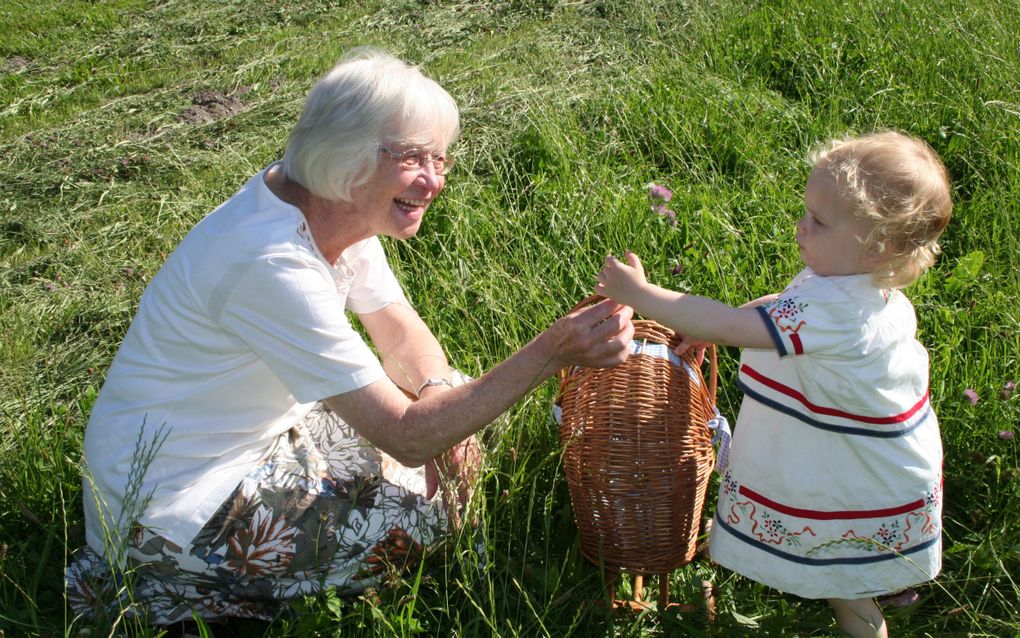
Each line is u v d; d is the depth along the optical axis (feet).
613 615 8.41
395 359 9.27
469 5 25.66
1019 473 8.93
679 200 13.85
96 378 11.74
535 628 8.23
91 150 17.88
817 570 7.89
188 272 7.51
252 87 21.01
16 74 22.71
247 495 7.91
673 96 17.17
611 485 8.09
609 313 7.71
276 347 7.39
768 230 13.14
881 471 7.63
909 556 7.87
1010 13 20.04
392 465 8.59
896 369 7.50
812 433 7.64
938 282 12.09
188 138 18.37
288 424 8.41
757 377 7.95
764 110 16.67
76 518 9.46
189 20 25.90
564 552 9.12
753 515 8.04
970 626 8.30
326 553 8.16
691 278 12.00
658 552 8.32
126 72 22.70
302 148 7.25
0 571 8.34
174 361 7.74
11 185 16.66
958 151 15.35
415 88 7.29
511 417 9.41
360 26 25.00
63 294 13.47
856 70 18.49
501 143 16.24
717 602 8.70
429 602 8.50
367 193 7.43
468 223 13.24
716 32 20.54
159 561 7.95
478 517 8.69
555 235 13.05
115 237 14.96
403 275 12.51
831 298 7.43
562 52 20.98
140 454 7.78
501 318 10.85
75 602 8.25
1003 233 13.23
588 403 8.25
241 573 8.05
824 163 7.60
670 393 8.17
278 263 7.22
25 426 10.48
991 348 10.50
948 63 18.06
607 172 14.78
